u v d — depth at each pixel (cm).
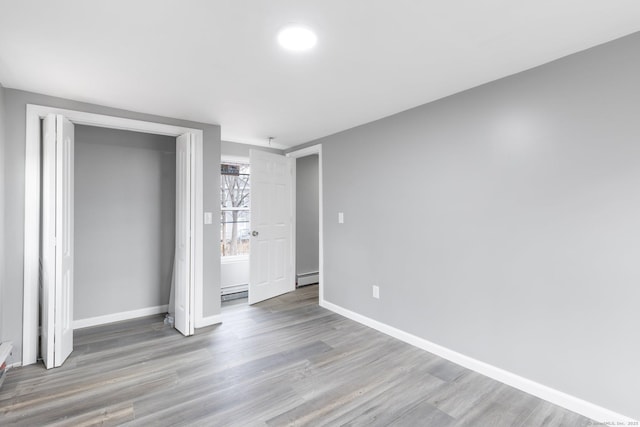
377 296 330
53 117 247
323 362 258
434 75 225
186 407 199
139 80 232
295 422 185
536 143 212
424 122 282
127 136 361
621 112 178
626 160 177
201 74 222
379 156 327
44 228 255
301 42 181
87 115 278
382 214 324
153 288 379
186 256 314
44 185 256
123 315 359
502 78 229
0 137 236
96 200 343
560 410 197
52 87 244
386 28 167
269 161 445
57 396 209
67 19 157
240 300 436
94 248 342
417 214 289
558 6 149
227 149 443
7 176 244
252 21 160
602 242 185
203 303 339
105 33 170
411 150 294
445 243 266
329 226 395
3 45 182
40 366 249
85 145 337
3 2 142
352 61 204
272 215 450
